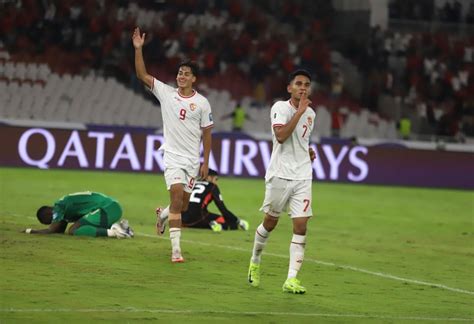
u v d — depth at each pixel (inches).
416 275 1138.7
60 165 2549.2
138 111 3100.4
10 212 1579.7
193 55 3294.8
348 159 2785.4
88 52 3137.3
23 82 2989.7
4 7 3110.2
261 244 965.8
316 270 1128.2
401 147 2832.2
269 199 950.4
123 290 906.7
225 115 3166.8
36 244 1175.6
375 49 3506.4
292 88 935.7
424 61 3523.6
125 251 1171.3
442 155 2866.6
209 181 1497.3
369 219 1879.9
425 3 3676.2
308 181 941.8
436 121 3398.1
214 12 3496.6
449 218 2001.7
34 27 3120.1
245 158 2694.4
